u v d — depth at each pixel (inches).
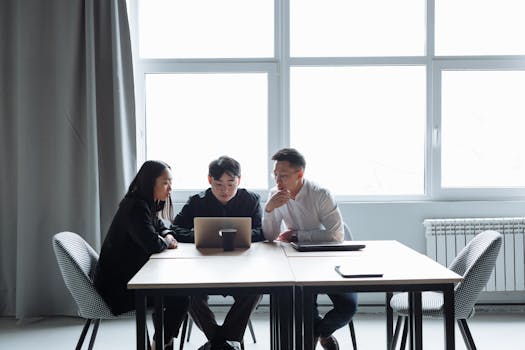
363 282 79.0
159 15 160.7
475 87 161.8
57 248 97.0
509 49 160.9
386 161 162.2
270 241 115.1
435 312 96.4
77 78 150.3
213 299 156.8
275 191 121.0
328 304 155.6
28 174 149.8
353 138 161.9
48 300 152.2
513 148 162.6
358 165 162.2
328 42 160.2
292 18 159.9
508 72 161.9
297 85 161.3
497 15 160.2
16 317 151.6
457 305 95.0
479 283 94.9
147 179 106.3
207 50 160.9
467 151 162.6
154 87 162.2
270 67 159.3
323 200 114.3
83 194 151.5
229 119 161.9
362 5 159.9
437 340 132.1
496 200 159.8
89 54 148.4
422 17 159.8
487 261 94.7
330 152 161.9
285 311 79.0
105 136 152.0
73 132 150.2
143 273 84.1
